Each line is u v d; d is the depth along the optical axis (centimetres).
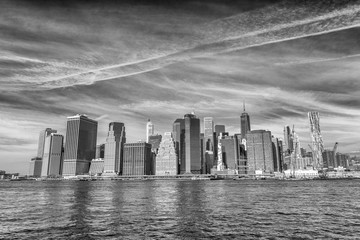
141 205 8569
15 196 13150
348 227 4875
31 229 4741
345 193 14250
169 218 5909
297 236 4247
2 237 4203
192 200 10394
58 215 6341
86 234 4372
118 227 4916
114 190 19538
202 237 4225
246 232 4528
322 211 6956
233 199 10756
